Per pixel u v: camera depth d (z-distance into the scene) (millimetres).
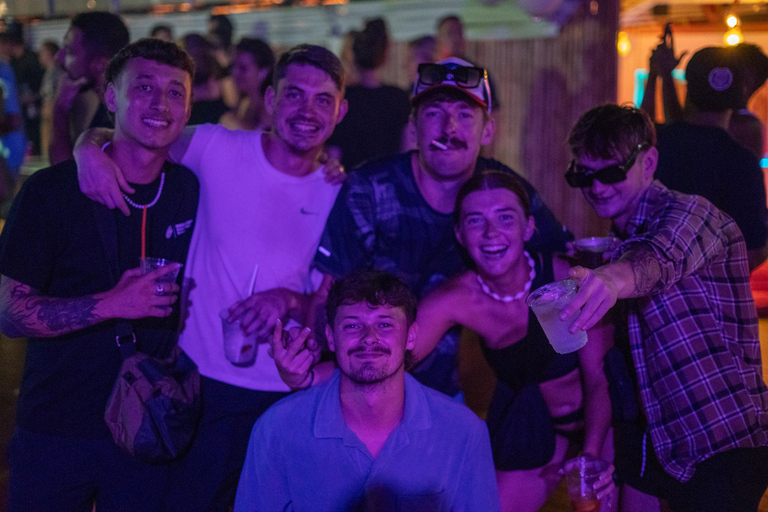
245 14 8227
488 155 7414
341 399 2016
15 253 2070
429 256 2746
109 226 2186
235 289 2582
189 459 2588
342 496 2027
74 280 2191
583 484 2189
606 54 6906
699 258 1941
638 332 2180
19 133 7516
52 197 2129
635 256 1824
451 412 2061
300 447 2020
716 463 2082
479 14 7238
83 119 4164
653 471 2275
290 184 2604
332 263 2678
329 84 2527
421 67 2562
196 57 5590
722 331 2098
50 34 9109
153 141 2199
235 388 2572
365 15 7762
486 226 2352
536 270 2502
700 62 3104
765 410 2109
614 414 2438
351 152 5535
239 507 2092
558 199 7238
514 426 2490
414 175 2680
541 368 2520
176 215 2400
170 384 2186
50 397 2162
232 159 2588
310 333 2148
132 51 2195
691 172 3041
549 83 7113
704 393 2057
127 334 2176
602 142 2182
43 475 2186
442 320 2547
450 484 2059
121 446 2127
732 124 3508
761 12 8359
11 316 2051
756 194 3020
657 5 8359
